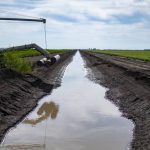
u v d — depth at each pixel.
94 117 29.78
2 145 21.80
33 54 105.62
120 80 49.12
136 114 29.12
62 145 21.66
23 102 33.59
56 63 85.44
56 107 34.00
